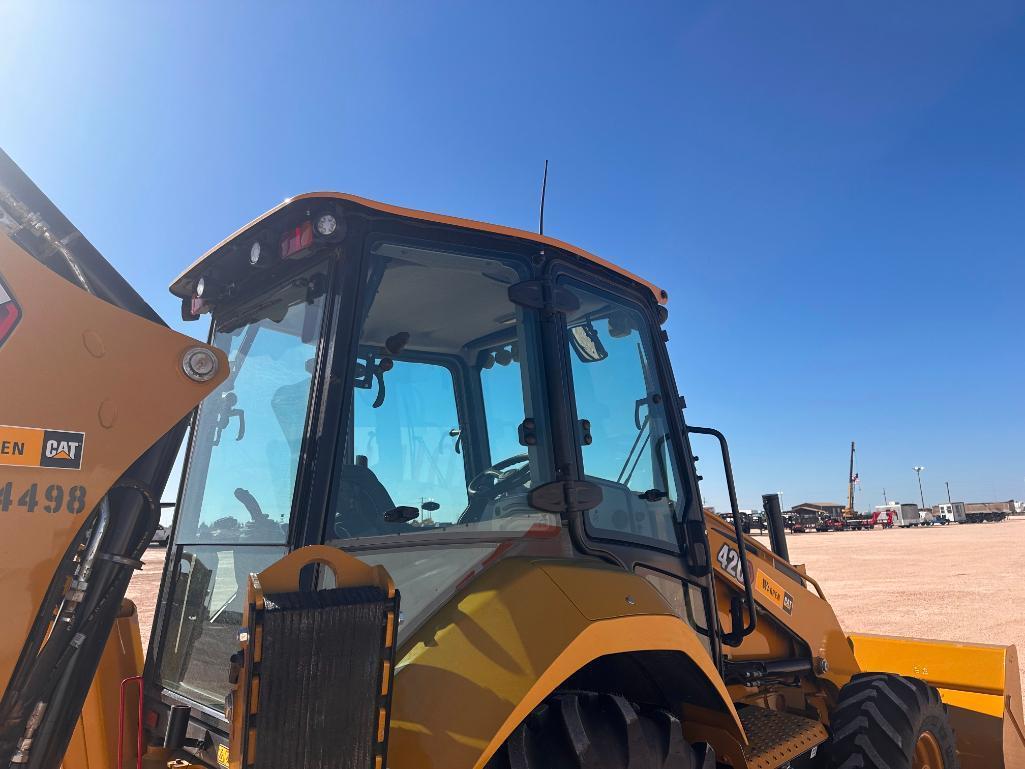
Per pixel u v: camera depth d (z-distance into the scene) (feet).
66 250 6.25
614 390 9.89
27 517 5.63
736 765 8.49
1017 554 89.10
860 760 11.50
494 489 8.89
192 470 9.55
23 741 5.64
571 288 9.61
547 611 7.01
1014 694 15.38
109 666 8.92
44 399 5.78
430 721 6.29
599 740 6.84
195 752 7.77
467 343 9.69
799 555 99.45
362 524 7.69
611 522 9.16
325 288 7.79
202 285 9.38
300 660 5.42
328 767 5.47
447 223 8.19
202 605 8.48
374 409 8.72
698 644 8.16
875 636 17.46
